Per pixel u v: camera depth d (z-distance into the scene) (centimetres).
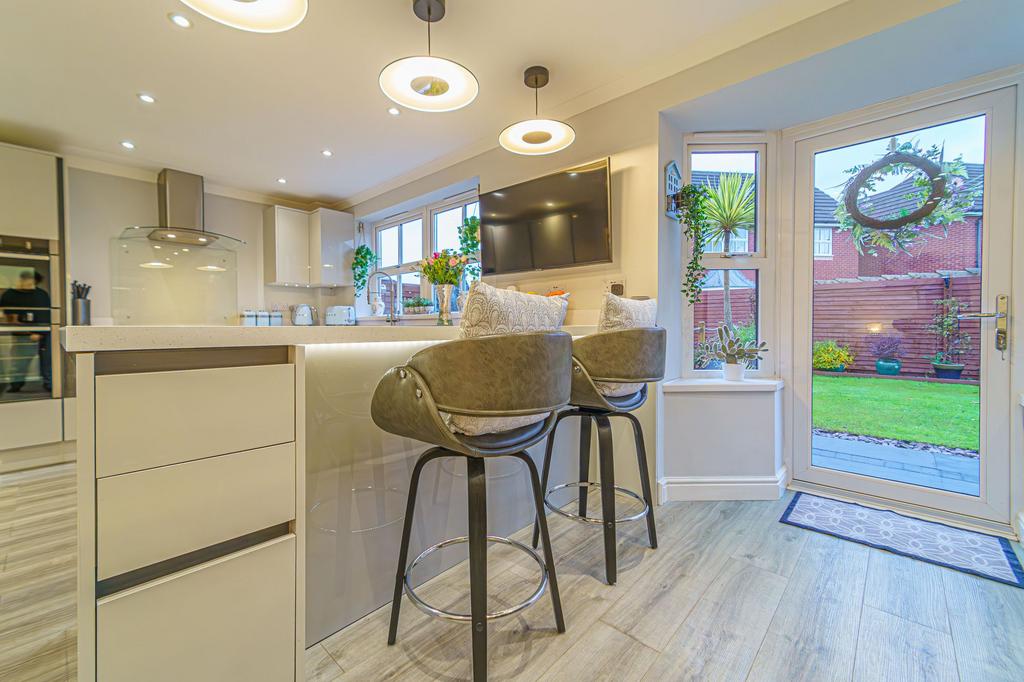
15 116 299
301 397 108
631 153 255
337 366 140
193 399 90
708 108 240
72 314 355
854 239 247
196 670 91
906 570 174
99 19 204
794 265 264
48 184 329
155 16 203
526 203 303
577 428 246
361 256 478
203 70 247
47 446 329
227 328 95
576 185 274
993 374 208
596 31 216
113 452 80
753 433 250
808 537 202
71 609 156
